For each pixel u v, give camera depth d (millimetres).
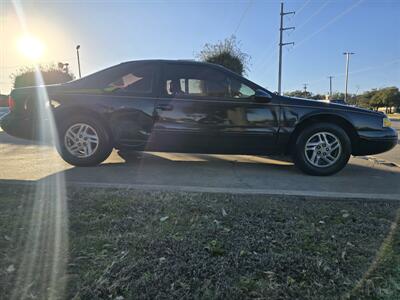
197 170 4418
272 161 5172
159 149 4262
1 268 1838
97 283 1718
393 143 4281
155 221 2482
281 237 2266
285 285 1742
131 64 4285
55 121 4223
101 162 4414
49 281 1732
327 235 2312
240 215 2621
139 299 1615
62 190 3146
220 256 2008
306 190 3494
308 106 4137
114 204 2785
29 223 2398
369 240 2256
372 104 64250
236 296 1650
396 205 2934
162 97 4156
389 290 1729
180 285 1721
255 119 4121
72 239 2176
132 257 1969
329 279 1806
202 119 4121
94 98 4188
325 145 4156
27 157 5070
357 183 3885
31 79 16969
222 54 20234
